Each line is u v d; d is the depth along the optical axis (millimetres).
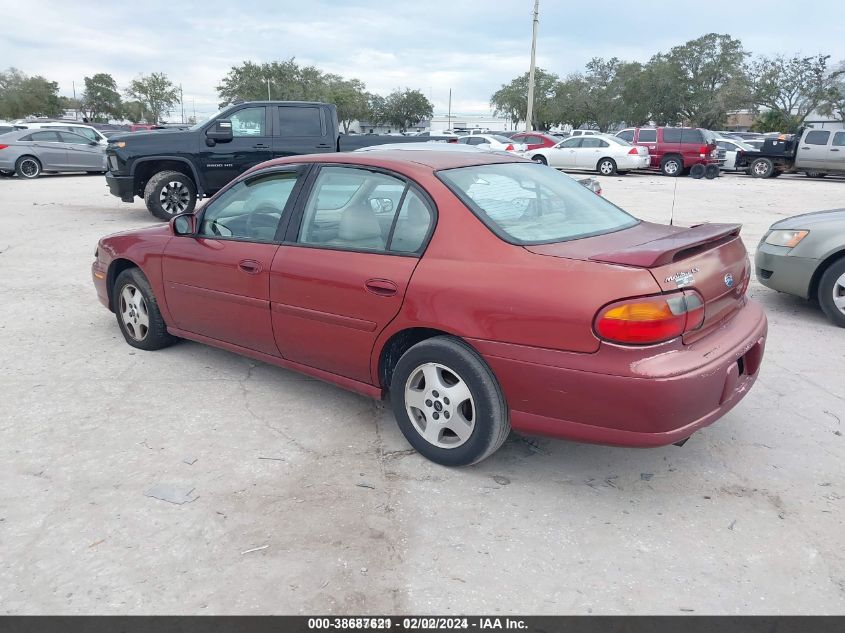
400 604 2602
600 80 67625
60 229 11391
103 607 2580
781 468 3611
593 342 2947
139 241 5074
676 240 3217
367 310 3623
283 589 2680
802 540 2996
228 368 4992
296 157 4238
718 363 3068
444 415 3504
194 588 2684
